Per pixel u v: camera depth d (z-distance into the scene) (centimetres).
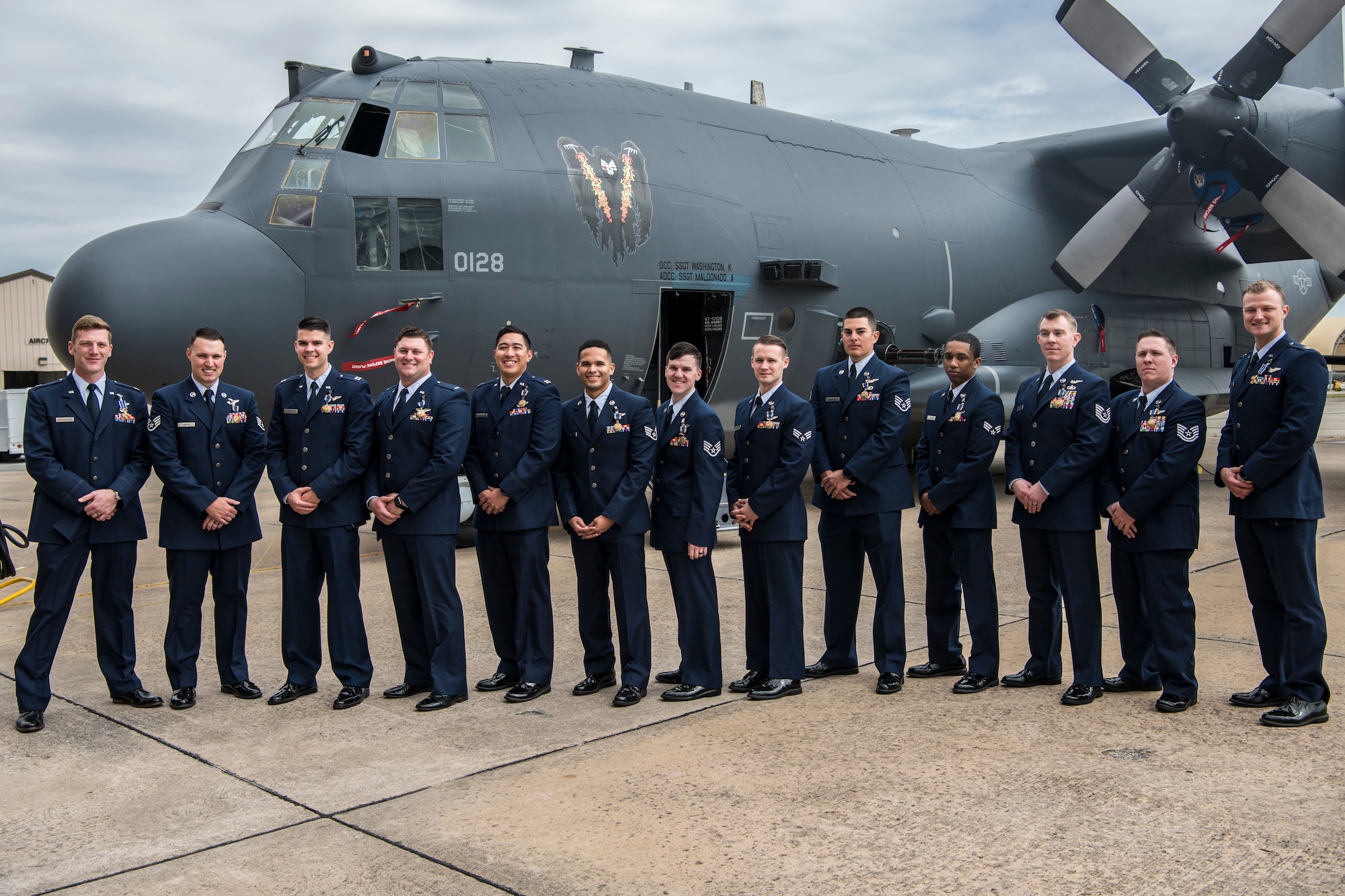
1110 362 1380
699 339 1112
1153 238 1449
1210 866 309
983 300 1316
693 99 1141
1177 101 1060
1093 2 1073
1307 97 1123
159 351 809
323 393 518
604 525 500
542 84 1016
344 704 500
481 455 525
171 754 437
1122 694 500
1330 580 733
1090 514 488
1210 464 1603
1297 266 1719
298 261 868
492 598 530
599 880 311
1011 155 1431
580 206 959
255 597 766
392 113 922
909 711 476
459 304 912
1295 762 395
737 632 642
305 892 308
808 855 324
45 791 395
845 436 529
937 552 533
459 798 380
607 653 529
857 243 1176
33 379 3556
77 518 478
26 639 470
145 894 309
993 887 299
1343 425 2639
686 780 392
